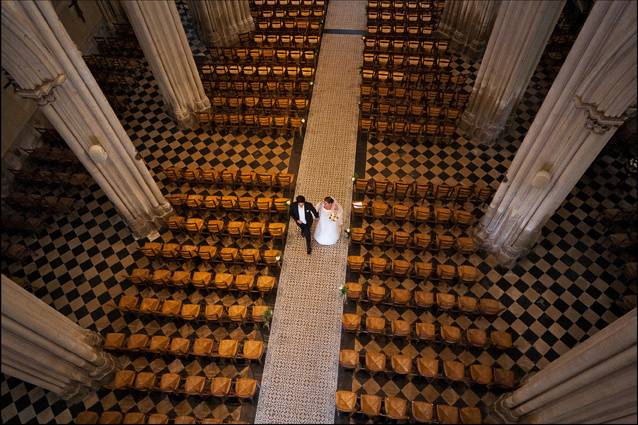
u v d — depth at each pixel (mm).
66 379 10117
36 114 16000
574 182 9992
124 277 13016
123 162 11812
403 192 14281
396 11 20516
